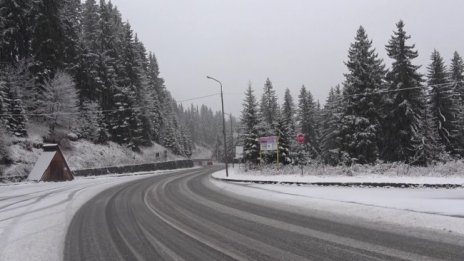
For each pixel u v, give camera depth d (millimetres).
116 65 65000
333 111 51125
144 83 71500
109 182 36625
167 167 72375
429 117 43094
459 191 17453
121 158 59562
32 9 47500
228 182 30234
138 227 11672
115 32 71188
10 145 41469
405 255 7441
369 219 11359
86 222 13000
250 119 49312
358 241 8680
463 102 51344
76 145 53719
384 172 25734
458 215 11164
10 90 45125
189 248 8672
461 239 8539
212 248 8570
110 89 62219
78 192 25484
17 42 48375
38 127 49781
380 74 42219
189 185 28500
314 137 68000
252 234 9859
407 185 19594
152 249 8758
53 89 50031
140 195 22172
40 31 47688
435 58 45531
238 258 7672
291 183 24938
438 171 23781
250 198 18281
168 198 19797
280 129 48125
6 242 9906
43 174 37594
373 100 39875
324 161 50750
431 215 11219
